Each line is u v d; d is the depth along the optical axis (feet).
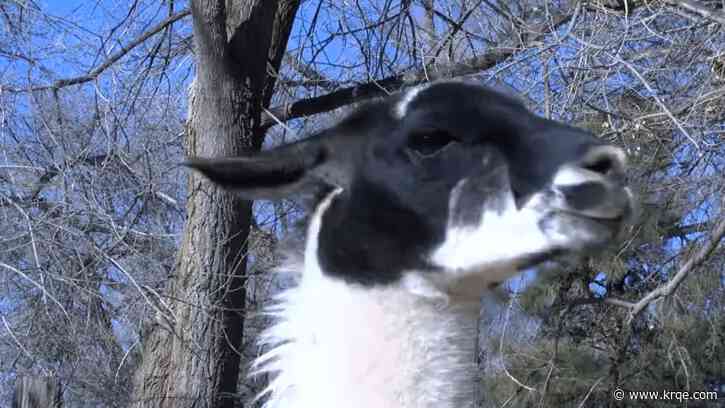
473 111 5.60
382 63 13.65
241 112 11.57
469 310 5.66
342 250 5.65
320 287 5.67
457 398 5.60
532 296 12.23
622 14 10.02
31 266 10.94
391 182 5.63
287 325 5.70
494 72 9.27
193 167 5.95
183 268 11.42
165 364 11.18
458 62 12.39
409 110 5.69
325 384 5.55
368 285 5.62
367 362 5.56
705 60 9.58
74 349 11.27
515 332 11.75
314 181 5.90
